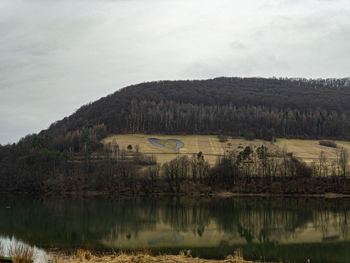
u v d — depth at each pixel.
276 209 91.94
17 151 179.62
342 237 56.72
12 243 51.34
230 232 61.97
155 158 165.62
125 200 118.75
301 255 45.12
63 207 100.75
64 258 39.53
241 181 138.38
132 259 29.70
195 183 139.38
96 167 158.50
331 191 127.12
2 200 121.81
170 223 72.38
